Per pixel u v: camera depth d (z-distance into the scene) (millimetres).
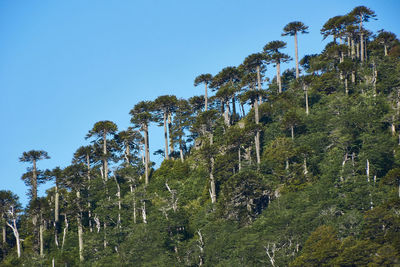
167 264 117625
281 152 134625
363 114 136375
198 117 156750
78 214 142500
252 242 110562
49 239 142875
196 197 144625
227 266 109188
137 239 124688
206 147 141875
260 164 135125
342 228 104188
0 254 139125
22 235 147125
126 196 141625
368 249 93750
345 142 128500
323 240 99938
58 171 149375
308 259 98312
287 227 110562
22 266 130000
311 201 115562
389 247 91875
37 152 155250
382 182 110938
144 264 118250
